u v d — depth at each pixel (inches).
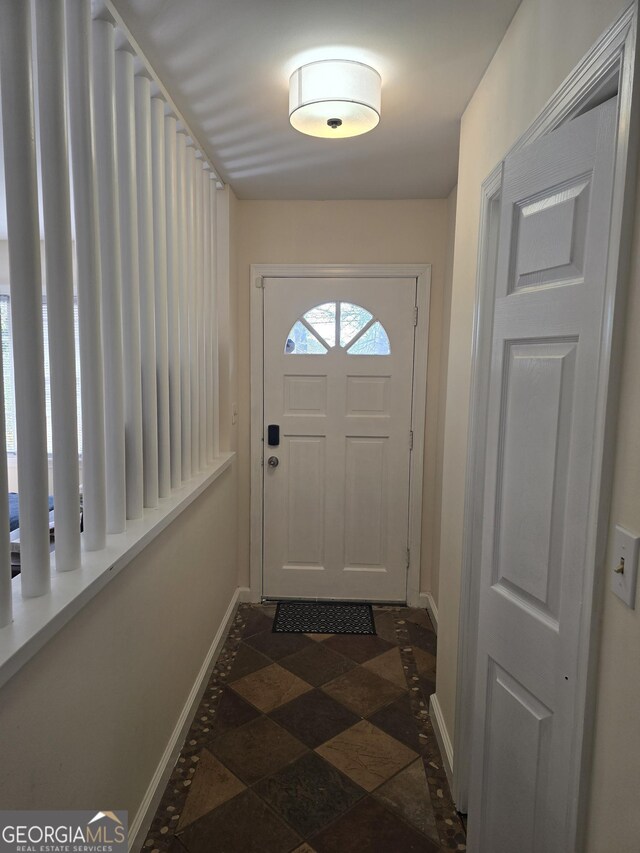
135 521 61.5
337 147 86.4
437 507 116.0
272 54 60.1
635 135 31.5
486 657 51.7
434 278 115.5
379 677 94.8
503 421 49.2
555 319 40.9
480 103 65.5
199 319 90.1
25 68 38.5
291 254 116.2
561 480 40.8
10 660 32.8
